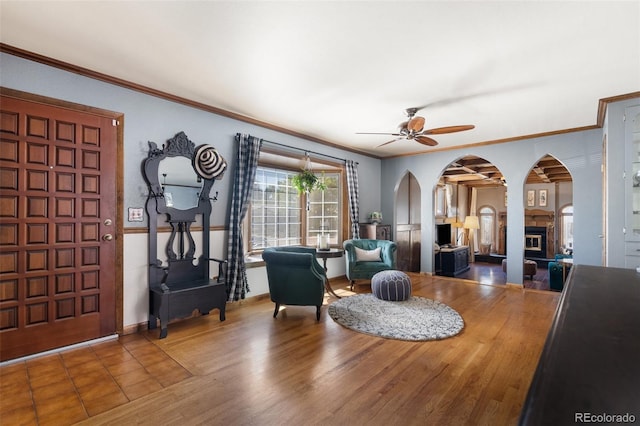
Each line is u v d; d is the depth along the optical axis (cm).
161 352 276
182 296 320
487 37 230
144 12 207
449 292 482
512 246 520
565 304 105
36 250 268
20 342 259
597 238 452
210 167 376
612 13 201
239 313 381
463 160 679
